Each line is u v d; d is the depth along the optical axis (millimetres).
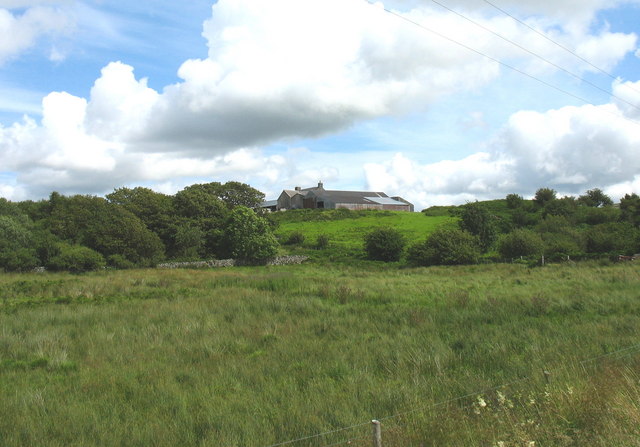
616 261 39562
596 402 6219
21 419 7000
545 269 35469
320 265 50188
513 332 12945
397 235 54469
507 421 6121
